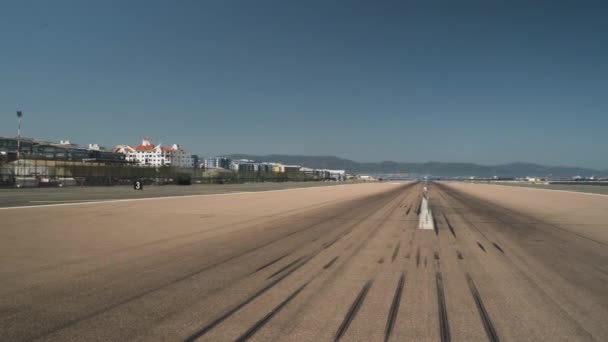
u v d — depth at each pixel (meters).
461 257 8.51
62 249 9.02
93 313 4.84
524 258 8.45
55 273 6.82
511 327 4.53
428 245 9.99
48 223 13.35
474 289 6.05
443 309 5.12
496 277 6.80
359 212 19.22
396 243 10.27
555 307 5.22
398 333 4.33
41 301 5.28
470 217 17.25
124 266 7.39
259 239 10.79
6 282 6.21
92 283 6.19
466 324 4.61
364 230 12.78
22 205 19.48
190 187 53.16
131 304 5.19
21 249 8.97
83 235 11.08
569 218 16.86
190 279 6.50
